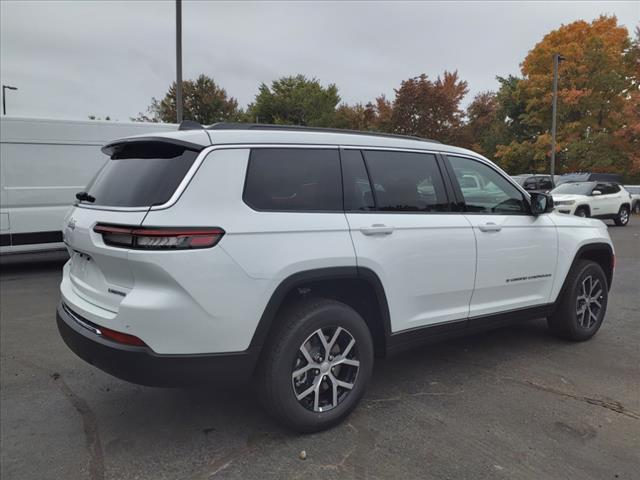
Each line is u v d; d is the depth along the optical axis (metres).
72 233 3.23
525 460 2.94
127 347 2.73
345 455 2.99
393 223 3.52
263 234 2.94
